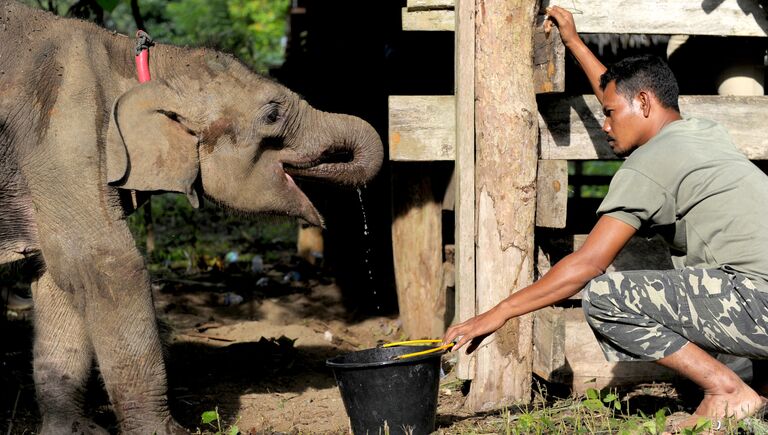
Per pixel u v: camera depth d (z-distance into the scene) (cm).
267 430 459
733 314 368
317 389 537
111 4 596
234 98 448
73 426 443
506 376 472
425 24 483
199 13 1619
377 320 679
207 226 1076
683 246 389
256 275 813
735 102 494
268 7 1666
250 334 632
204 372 559
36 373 443
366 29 754
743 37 523
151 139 423
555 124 479
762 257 367
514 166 462
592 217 685
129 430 425
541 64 460
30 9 436
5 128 417
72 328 444
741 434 380
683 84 595
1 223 436
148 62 442
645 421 398
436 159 489
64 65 423
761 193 371
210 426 468
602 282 380
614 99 399
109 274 416
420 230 603
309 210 476
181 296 732
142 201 442
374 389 386
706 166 373
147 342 424
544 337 469
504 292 466
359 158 481
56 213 416
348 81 738
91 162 414
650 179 374
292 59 826
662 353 381
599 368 483
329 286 766
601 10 477
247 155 454
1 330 599
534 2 463
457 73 462
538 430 403
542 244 504
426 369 390
